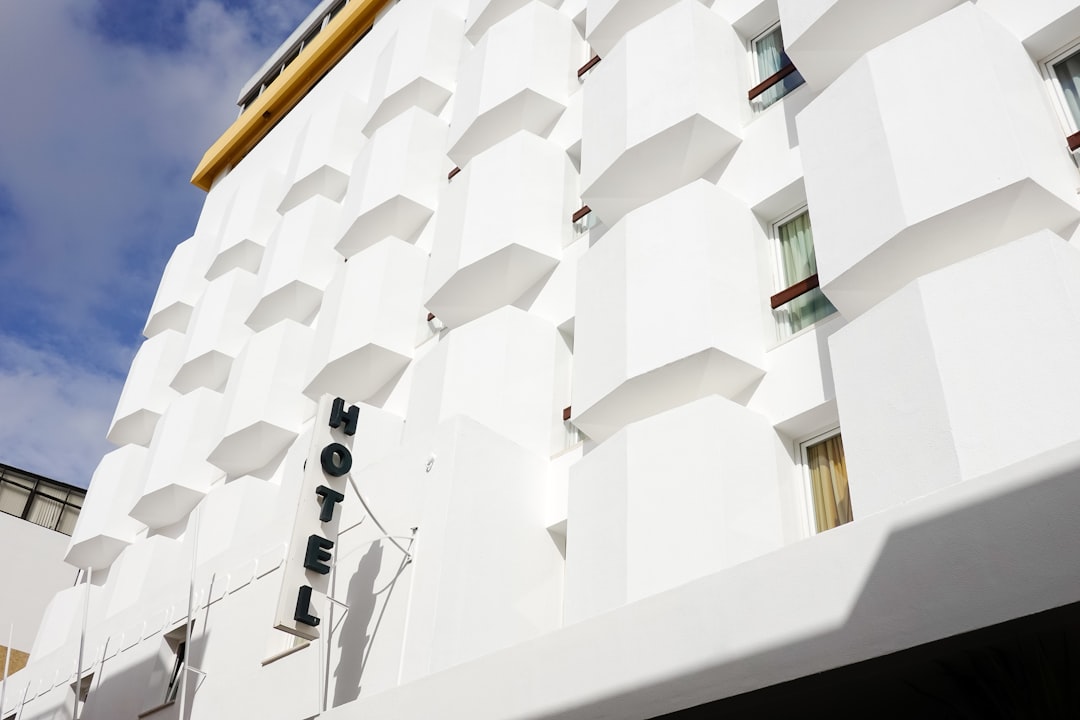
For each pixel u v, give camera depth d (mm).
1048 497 5953
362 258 20281
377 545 12781
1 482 36188
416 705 9422
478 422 13141
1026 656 6633
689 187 12656
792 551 7125
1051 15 10320
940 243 9305
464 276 16312
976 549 6160
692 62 13844
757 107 13914
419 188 21188
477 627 11555
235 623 14977
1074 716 6406
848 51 11836
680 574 10047
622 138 14055
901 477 8328
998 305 8273
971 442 7902
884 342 8969
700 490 10320
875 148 10039
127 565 23766
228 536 20531
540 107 18219
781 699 7500
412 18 25641
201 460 24047
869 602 6551
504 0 21609
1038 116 9641
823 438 10938
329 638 12562
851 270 9828
